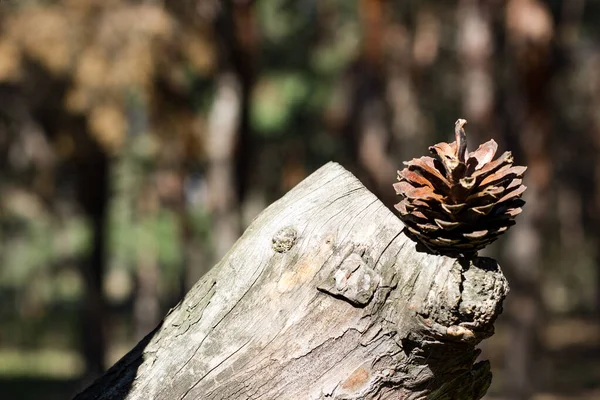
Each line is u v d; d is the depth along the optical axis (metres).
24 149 16.88
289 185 21.41
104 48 11.80
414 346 2.08
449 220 2.06
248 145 11.30
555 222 30.81
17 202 19.14
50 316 29.55
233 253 2.22
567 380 21.92
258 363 2.13
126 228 21.89
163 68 11.84
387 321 2.08
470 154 2.12
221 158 11.27
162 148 14.59
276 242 2.17
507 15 11.85
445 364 2.09
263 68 20.47
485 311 2.04
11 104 14.53
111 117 11.91
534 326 14.42
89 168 16.59
